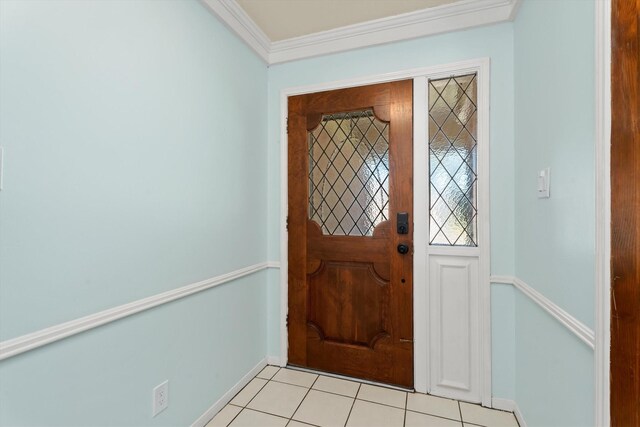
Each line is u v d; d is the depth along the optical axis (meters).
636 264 0.81
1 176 0.84
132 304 1.21
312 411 1.70
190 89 1.52
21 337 0.88
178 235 1.44
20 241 0.88
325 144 2.13
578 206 1.02
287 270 2.20
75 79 1.01
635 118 0.80
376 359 1.98
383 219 1.99
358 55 2.04
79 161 1.03
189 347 1.51
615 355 0.84
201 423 1.58
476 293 1.78
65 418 0.99
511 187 1.72
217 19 1.71
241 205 1.93
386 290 1.96
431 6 1.79
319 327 2.13
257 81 2.12
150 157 1.29
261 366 2.15
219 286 1.74
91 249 1.06
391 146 1.95
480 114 1.77
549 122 1.25
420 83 1.89
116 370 1.16
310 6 1.79
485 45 1.78
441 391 1.84
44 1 0.93
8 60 0.85
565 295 1.11
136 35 1.23
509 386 1.71
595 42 0.90
